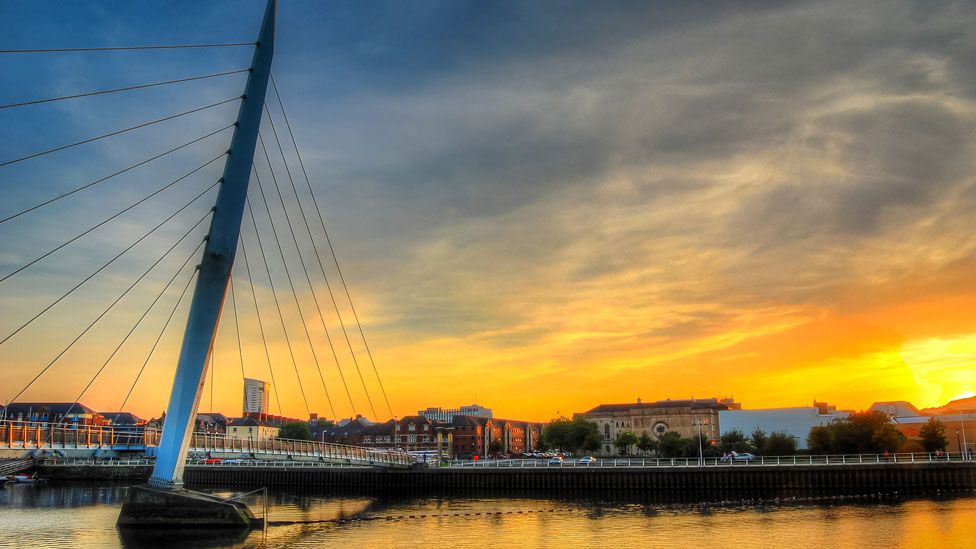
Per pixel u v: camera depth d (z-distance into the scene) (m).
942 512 64.19
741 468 90.25
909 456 97.31
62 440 51.03
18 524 58.34
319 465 107.12
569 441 163.00
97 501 77.31
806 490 87.12
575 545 50.31
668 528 57.00
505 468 97.56
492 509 72.38
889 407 190.50
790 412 155.62
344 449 82.50
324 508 74.69
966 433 148.25
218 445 63.22
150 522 54.97
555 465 100.31
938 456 94.50
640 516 64.62
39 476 112.12
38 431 49.12
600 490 92.25
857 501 74.12
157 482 56.84
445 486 99.25
